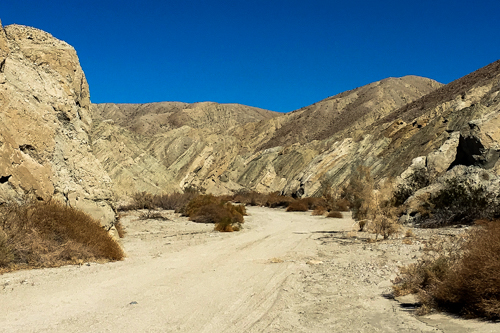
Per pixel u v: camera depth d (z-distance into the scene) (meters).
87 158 14.68
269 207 54.22
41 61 14.86
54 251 10.41
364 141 66.38
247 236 19.47
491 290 5.53
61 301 6.91
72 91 15.12
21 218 10.52
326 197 44.75
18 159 11.45
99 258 11.38
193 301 7.26
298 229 23.64
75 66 16.08
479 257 5.93
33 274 8.82
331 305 7.05
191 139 68.69
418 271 7.75
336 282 8.96
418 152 50.75
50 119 13.25
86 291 7.70
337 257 12.80
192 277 9.44
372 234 19.00
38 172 11.99
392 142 62.47
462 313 5.89
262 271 10.37
